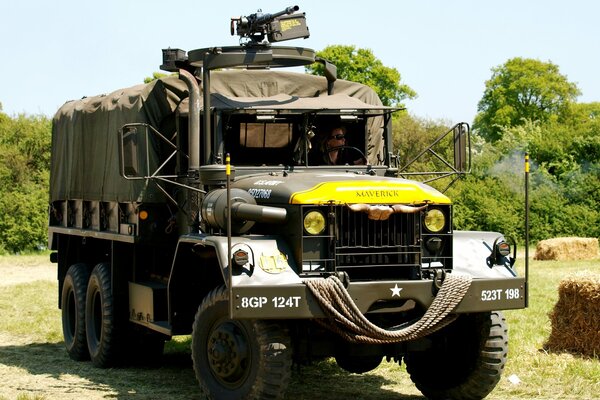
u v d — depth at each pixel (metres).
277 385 7.94
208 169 9.10
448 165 9.64
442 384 9.30
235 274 7.88
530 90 70.12
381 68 60.62
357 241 8.27
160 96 10.51
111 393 9.72
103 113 11.49
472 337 8.90
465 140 9.55
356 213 8.26
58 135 13.34
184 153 10.28
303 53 10.24
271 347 7.94
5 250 39.72
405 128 44.12
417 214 8.38
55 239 13.64
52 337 14.21
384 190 8.34
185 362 12.00
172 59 10.31
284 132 9.71
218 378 8.40
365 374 10.76
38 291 20.89
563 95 69.69
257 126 9.62
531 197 39.03
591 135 43.62
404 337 8.04
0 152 42.09
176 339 13.98
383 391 9.84
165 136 10.59
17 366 11.76
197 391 9.88
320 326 8.47
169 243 10.66
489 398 9.19
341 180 8.52
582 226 38.44
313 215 8.16
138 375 10.98
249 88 10.59
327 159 9.87
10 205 39.81
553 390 9.52
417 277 8.37
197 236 8.71
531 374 10.27
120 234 11.09
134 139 9.36
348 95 10.88
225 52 9.51
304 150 9.72
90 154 12.05
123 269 11.45
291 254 8.20
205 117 9.52
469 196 37.97
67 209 13.08
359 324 7.93
